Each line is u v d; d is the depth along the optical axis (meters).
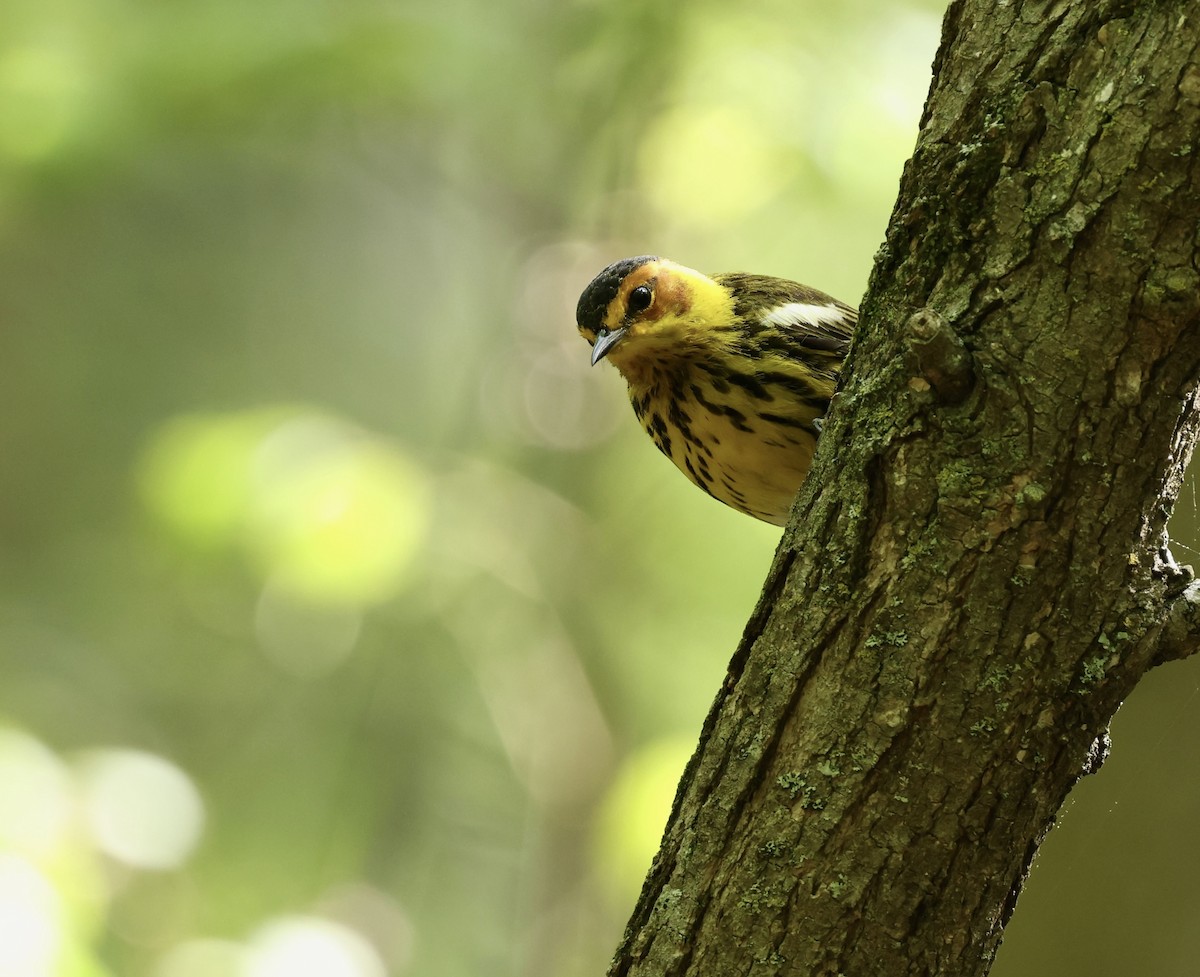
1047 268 4.10
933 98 4.50
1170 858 8.34
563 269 13.10
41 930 8.62
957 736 4.30
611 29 12.37
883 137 11.88
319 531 10.98
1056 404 4.12
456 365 17.16
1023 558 4.20
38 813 9.66
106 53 12.67
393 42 12.34
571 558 12.55
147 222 17.48
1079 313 4.08
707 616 12.72
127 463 17.41
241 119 13.07
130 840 10.12
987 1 4.38
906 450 4.27
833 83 11.99
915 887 4.38
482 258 16.39
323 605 12.41
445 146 14.30
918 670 4.30
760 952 4.48
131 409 17.64
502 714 12.55
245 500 11.06
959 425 4.19
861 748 4.37
